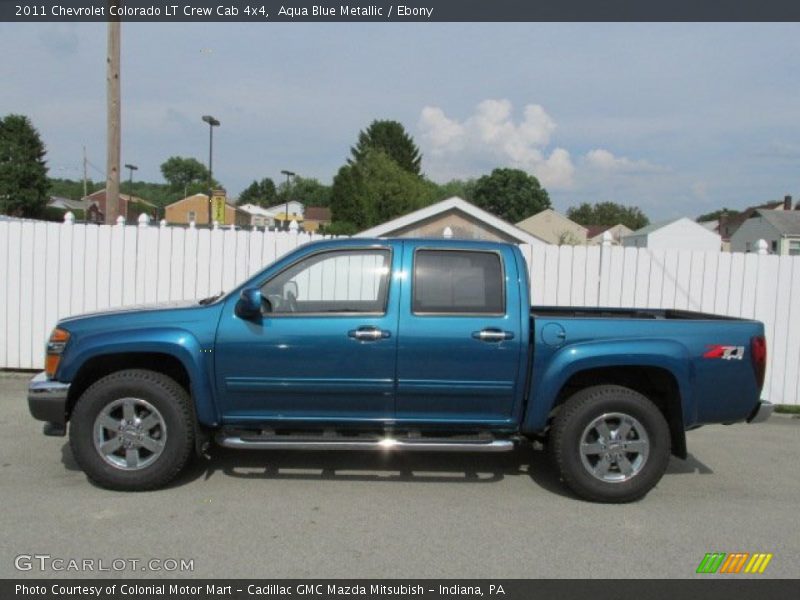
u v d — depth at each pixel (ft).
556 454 16.44
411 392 16.38
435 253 16.75
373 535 14.15
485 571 12.72
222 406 16.49
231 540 13.71
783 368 28.76
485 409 16.65
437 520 15.07
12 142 192.34
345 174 151.12
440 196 246.06
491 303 16.53
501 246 16.96
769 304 28.76
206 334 16.21
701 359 16.42
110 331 16.29
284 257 16.79
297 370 16.26
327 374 16.26
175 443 16.17
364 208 150.20
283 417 16.58
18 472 17.38
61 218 208.03
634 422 16.29
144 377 16.21
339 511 15.40
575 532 14.64
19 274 29.37
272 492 16.49
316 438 16.57
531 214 270.05
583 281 29.48
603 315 21.30
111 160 33.71
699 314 20.17
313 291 16.70
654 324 16.62
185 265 29.86
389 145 257.55
